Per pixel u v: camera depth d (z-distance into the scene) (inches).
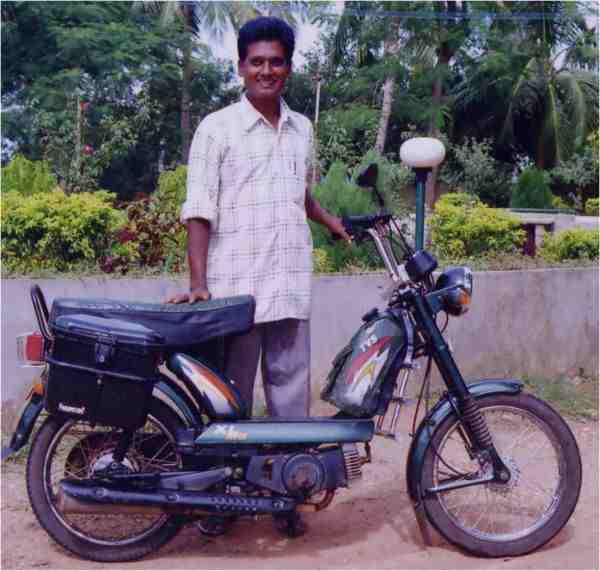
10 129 845.2
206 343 146.9
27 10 873.5
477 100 995.9
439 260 297.7
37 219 233.0
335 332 231.6
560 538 158.4
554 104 954.7
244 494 143.6
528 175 716.0
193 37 933.8
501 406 151.3
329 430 144.3
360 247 292.7
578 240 364.2
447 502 165.2
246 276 150.3
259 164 149.6
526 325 271.3
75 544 145.1
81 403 137.1
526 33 951.0
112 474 141.3
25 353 140.3
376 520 166.2
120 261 235.1
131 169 955.3
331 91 928.3
